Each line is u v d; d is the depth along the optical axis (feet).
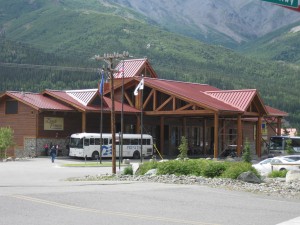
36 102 184.34
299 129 477.77
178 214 48.57
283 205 57.57
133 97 206.49
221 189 70.18
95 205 52.44
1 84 449.06
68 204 52.54
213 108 180.34
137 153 191.93
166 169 92.17
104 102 194.18
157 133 218.59
